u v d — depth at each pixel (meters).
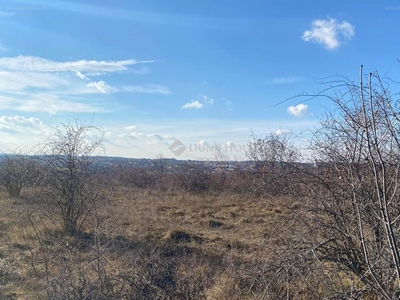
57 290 3.75
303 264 3.65
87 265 4.72
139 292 3.74
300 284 3.83
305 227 3.99
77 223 8.20
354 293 3.43
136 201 13.43
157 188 17.73
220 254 6.54
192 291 4.04
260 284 3.90
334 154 3.67
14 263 5.77
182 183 17.61
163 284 3.94
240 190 14.51
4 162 13.53
